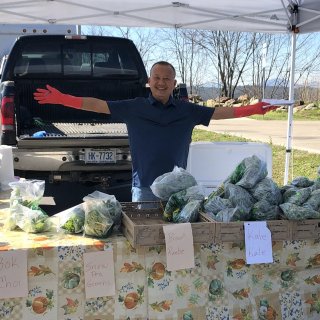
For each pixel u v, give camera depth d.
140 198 3.43
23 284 2.14
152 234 2.20
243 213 2.35
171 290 2.29
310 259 2.44
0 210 2.88
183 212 2.42
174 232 2.20
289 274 2.43
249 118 20.67
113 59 5.84
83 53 5.74
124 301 2.25
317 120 19.20
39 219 2.39
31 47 5.57
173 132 3.47
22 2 5.33
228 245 2.33
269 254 2.29
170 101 3.47
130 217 2.57
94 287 2.21
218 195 2.53
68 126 5.50
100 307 2.24
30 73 5.65
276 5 5.65
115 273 2.24
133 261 2.25
